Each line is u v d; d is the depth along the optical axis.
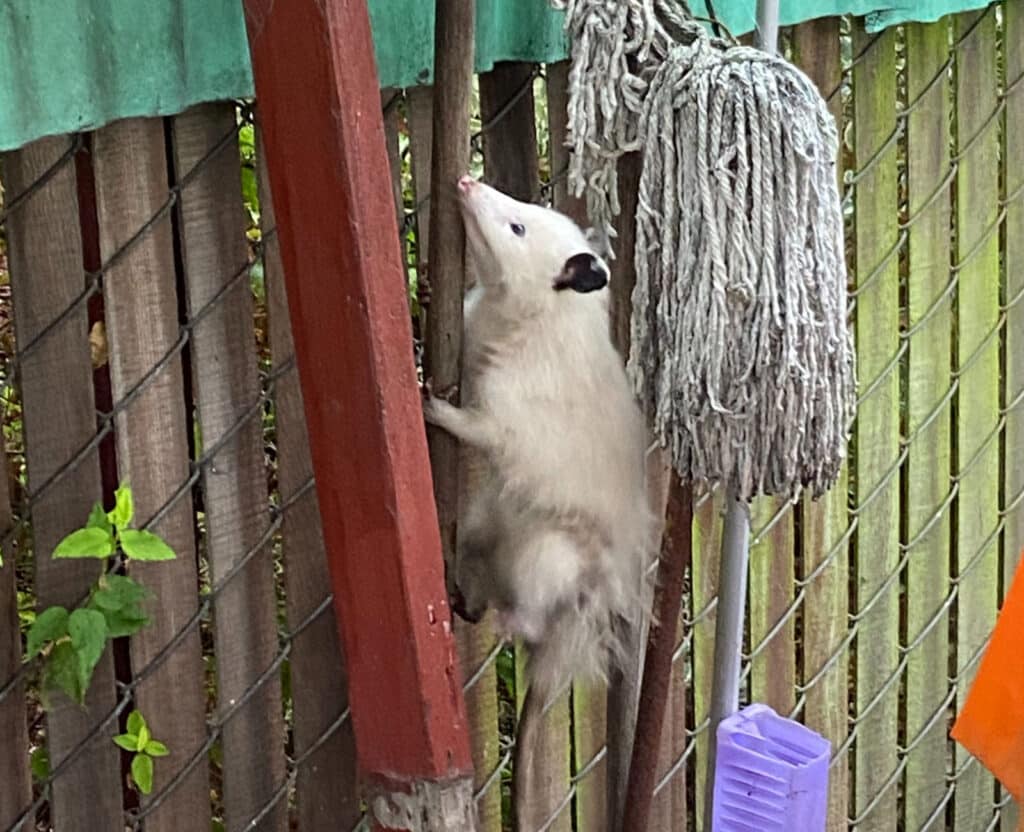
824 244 1.23
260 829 1.60
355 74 1.08
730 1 1.65
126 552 1.33
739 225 1.19
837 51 1.83
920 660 2.21
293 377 1.50
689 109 1.20
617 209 1.31
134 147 1.35
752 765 1.64
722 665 1.70
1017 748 1.59
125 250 1.36
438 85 1.32
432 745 1.21
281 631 1.68
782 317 1.21
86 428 1.38
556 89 1.62
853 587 2.13
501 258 1.56
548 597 1.61
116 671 1.49
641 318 1.26
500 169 1.60
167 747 1.51
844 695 2.13
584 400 1.61
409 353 1.15
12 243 1.31
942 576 2.19
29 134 1.23
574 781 1.87
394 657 1.20
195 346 1.43
